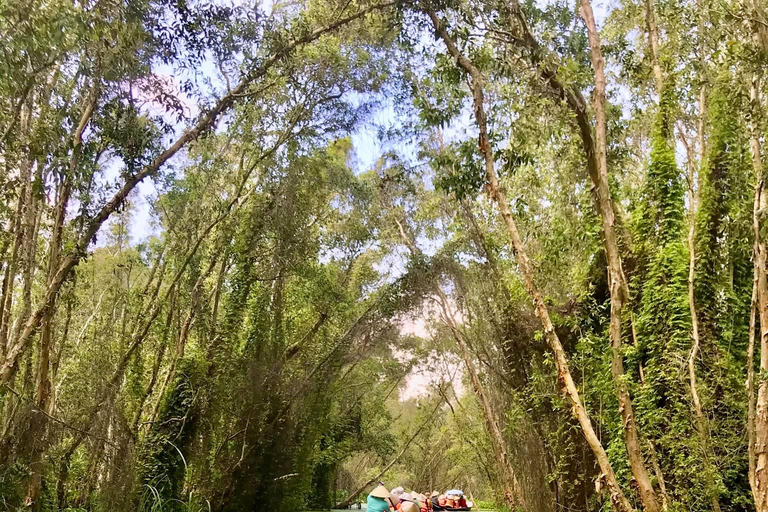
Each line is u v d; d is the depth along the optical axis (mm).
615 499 5309
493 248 11273
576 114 6527
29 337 6887
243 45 8078
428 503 14250
